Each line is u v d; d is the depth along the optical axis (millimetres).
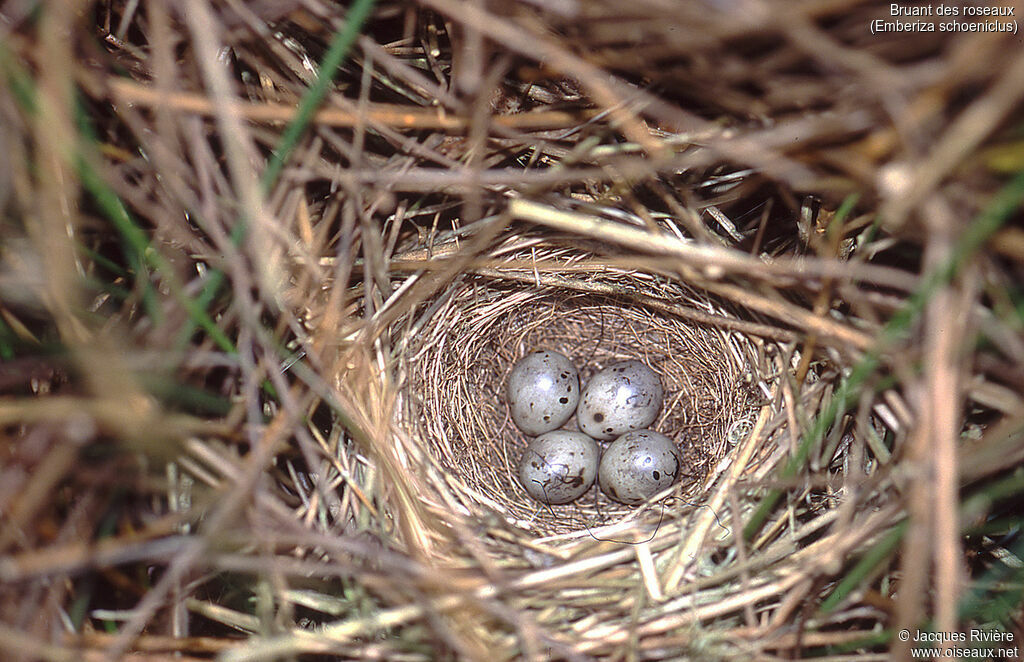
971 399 215
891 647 212
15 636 190
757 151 204
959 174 179
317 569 204
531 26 213
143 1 222
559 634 218
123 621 215
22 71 199
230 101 206
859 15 188
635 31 205
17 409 195
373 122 227
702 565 227
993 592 221
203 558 201
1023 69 153
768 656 214
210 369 224
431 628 212
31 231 206
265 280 213
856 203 217
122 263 224
